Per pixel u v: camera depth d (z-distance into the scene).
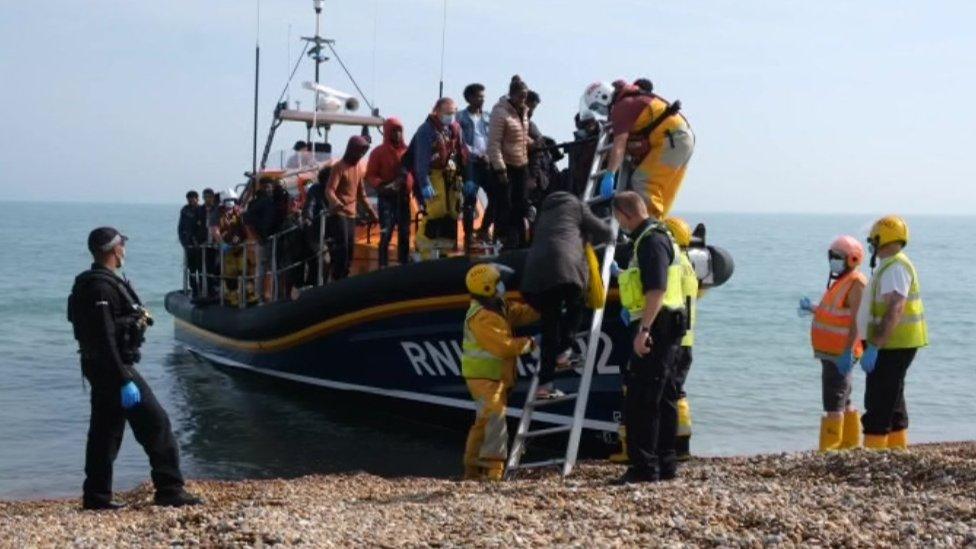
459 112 9.32
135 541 4.71
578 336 7.53
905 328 6.61
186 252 16.02
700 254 8.01
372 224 11.23
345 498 6.41
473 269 7.50
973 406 13.45
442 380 9.72
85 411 12.32
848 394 7.45
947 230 180.38
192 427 10.84
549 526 4.65
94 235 6.00
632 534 4.44
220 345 14.35
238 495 6.89
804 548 4.16
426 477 8.45
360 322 10.11
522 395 9.13
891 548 4.14
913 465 5.57
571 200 7.32
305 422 10.98
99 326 5.92
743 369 16.66
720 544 4.26
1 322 23.66
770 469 5.98
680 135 7.79
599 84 8.71
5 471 9.31
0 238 80.19
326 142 14.02
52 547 4.68
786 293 33.66
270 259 12.25
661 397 5.93
